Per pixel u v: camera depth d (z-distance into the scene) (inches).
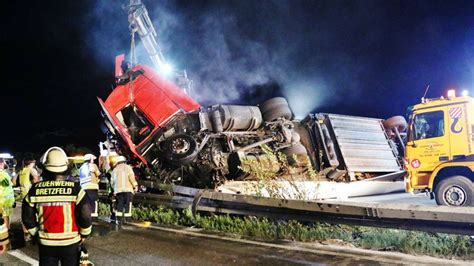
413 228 205.2
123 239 264.1
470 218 184.4
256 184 322.3
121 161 326.6
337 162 439.8
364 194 435.8
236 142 422.9
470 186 307.9
